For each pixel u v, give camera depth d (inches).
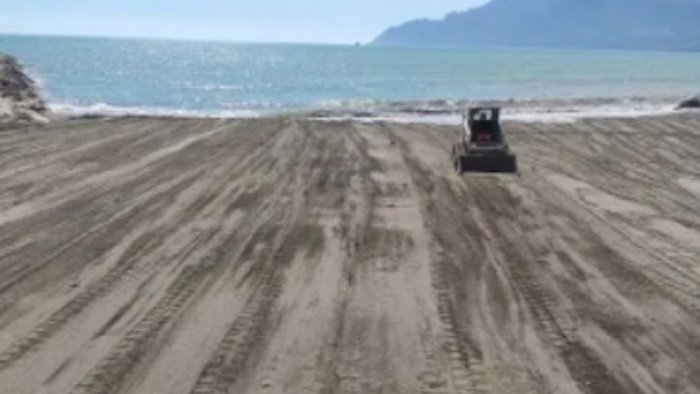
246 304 451.2
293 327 418.6
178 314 434.3
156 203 687.1
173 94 2352.4
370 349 391.9
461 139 942.4
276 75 3809.1
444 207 695.7
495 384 356.2
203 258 534.9
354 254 550.0
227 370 366.9
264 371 366.6
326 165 883.4
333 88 2785.4
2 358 375.6
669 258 557.3
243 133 1124.5
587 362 381.7
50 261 521.0
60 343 393.7
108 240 571.5
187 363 373.7
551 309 451.5
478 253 558.9
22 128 1133.1
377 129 1211.9
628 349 398.6
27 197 700.7
